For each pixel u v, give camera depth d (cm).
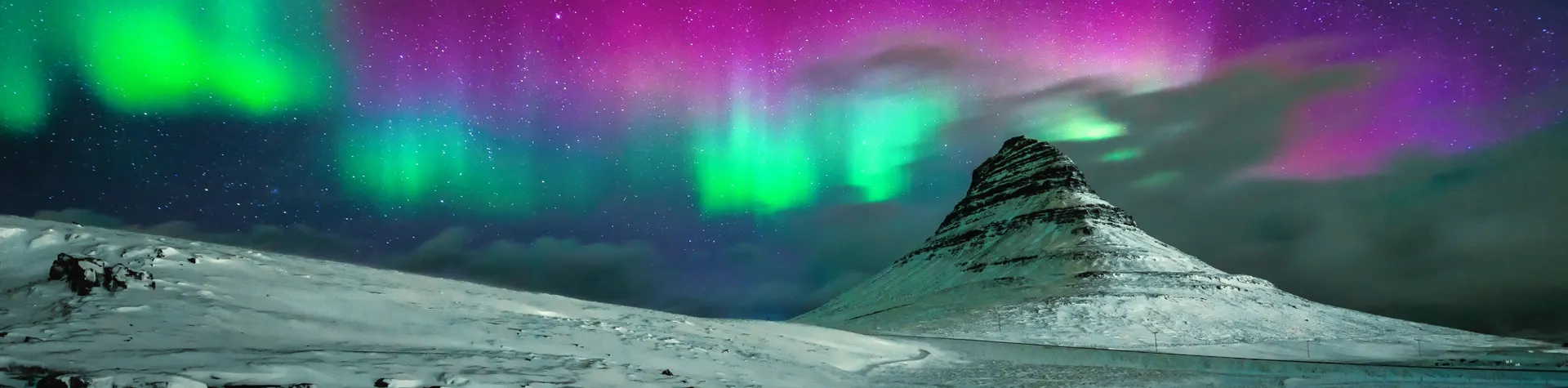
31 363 1269
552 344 2344
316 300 2430
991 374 3312
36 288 1986
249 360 1466
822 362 3169
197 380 1273
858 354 3612
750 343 3216
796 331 3928
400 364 1638
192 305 1994
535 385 1608
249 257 2981
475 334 2323
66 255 2133
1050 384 3044
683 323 3444
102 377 1151
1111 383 3100
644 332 2939
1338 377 3338
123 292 2011
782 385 2338
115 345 1480
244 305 2138
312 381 1379
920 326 8738
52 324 1600
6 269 2342
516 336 2389
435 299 2867
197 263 2644
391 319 2366
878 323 10569
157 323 1750
